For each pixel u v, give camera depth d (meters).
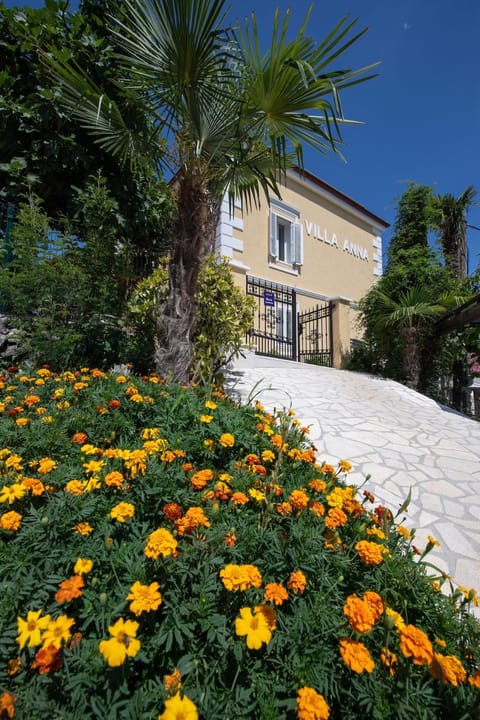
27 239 2.83
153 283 3.61
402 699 0.73
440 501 2.25
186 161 3.10
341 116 2.54
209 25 2.48
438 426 3.85
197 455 1.67
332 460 2.73
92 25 3.82
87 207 3.39
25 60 3.64
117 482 1.19
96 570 0.95
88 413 1.88
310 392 4.62
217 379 3.73
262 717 0.69
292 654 0.79
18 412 1.82
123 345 3.41
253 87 2.80
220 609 0.89
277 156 3.32
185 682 0.74
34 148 3.52
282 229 8.94
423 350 6.65
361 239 10.72
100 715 0.64
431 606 1.03
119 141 3.30
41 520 0.99
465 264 7.26
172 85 2.86
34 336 2.80
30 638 0.69
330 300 7.72
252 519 1.21
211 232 3.40
